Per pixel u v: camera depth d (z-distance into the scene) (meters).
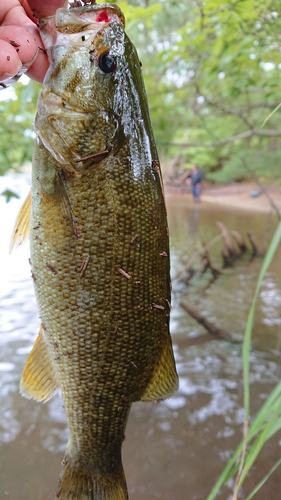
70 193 0.24
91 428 0.27
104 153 0.24
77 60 0.24
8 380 0.65
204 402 0.59
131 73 0.26
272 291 1.02
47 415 0.57
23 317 0.92
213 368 0.68
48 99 0.25
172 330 0.82
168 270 0.27
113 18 0.26
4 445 0.51
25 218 0.27
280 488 0.43
